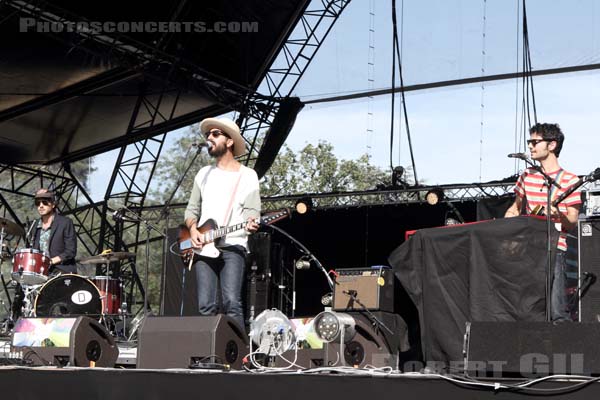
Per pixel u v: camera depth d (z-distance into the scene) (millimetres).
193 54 11945
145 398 4910
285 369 4797
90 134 14125
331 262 11484
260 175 13031
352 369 4574
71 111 13297
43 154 14945
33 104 13086
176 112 13516
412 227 10930
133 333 8047
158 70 11938
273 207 11594
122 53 11508
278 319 5559
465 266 5465
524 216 5223
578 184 5012
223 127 6102
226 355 5281
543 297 5055
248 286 8148
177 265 8930
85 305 8102
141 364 5344
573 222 5219
